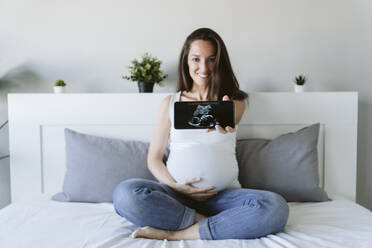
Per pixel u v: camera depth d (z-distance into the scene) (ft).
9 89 5.82
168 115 4.45
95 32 5.78
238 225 3.19
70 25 5.76
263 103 5.18
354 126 5.16
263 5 5.77
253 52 5.82
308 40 5.81
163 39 5.79
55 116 5.15
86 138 4.79
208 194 3.88
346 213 3.92
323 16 5.78
